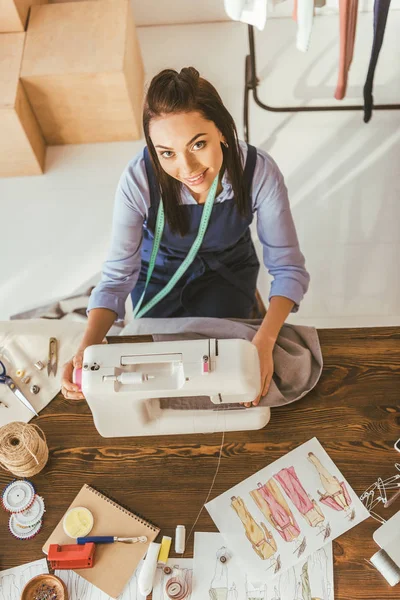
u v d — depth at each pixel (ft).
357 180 9.55
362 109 10.06
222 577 4.26
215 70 10.73
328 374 5.02
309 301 8.81
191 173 4.78
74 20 9.34
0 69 9.02
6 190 9.89
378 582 4.19
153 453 4.75
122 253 5.67
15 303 9.03
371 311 8.70
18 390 5.02
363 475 4.56
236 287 6.64
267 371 4.90
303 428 4.78
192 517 4.48
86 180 9.87
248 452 4.70
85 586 4.30
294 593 4.18
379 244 9.10
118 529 4.46
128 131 9.97
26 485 4.68
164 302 6.64
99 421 4.66
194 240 6.00
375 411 4.82
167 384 4.24
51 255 9.37
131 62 9.49
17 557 4.42
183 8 10.96
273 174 5.45
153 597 4.24
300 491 4.53
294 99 10.30
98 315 5.49
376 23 8.30
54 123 9.75
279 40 10.85
